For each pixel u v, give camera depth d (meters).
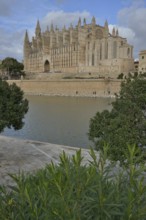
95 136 11.16
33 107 69.56
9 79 159.25
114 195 3.94
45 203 3.75
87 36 175.62
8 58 171.38
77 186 3.79
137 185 4.22
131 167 4.33
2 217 3.75
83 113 55.47
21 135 32.28
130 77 11.33
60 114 54.16
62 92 127.06
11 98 16.34
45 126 38.50
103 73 147.62
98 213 3.58
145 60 120.75
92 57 166.75
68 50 177.75
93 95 116.25
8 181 10.98
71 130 35.66
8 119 15.88
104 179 4.29
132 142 9.12
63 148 16.94
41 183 4.28
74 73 160.00
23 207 3.92
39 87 135.62
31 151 16.17
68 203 3.62
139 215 3.45
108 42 161.25
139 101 10.20
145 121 9.62
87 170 4.10
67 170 3.95
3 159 14.38
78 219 3.46
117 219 3.74
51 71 185.88
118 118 9.95
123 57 156.88
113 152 9.23
